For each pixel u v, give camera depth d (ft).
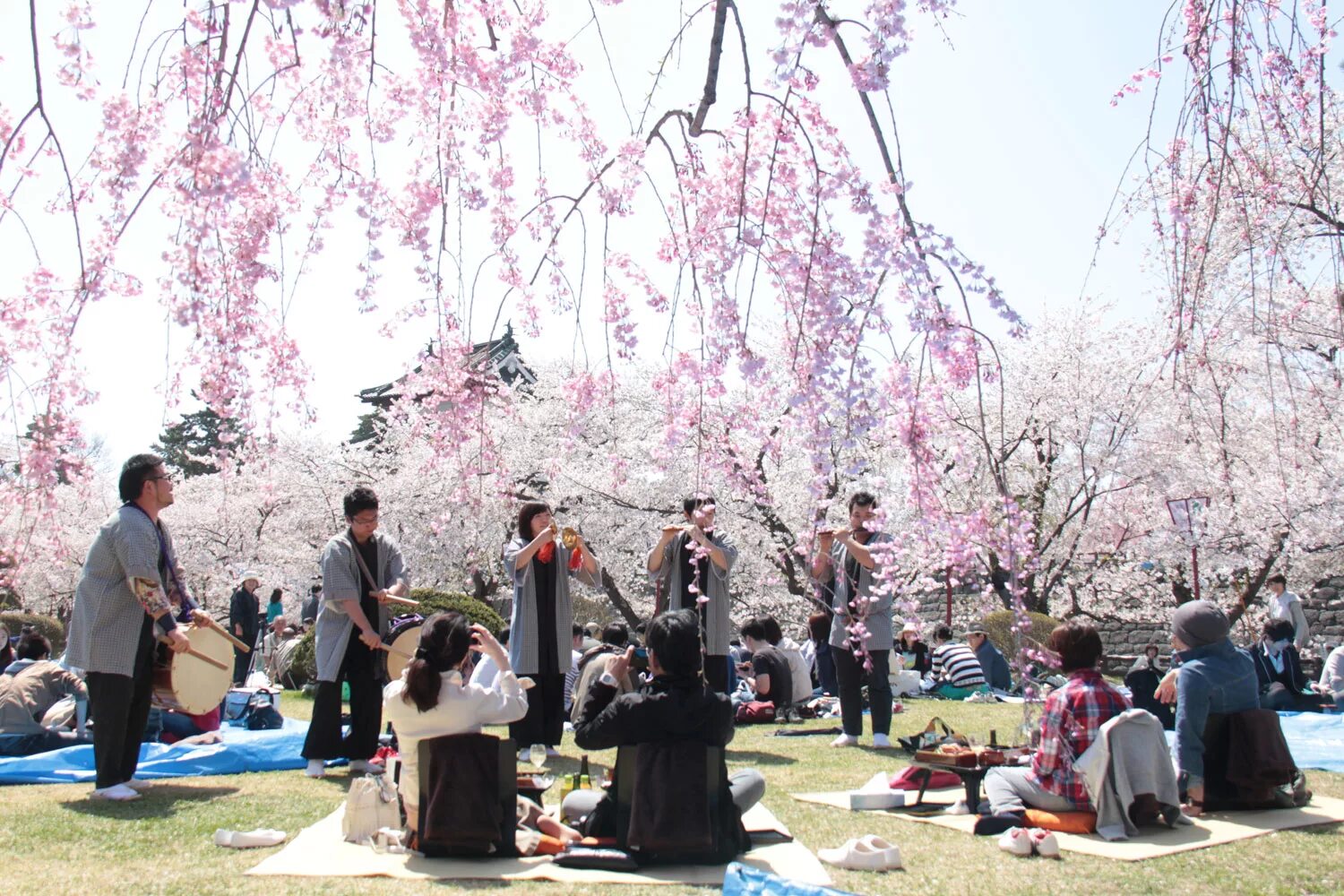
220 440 13.16
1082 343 56.44
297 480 66.69
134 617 17.56
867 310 12.56
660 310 15.33
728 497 44.65
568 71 13.61
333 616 20.74
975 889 12.21
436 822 13.33
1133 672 28.53
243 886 11.94
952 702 35.73
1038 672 24.08
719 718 13.43
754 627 31.96
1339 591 54.70
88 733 22.79
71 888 11.75
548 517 22.97
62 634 60.75
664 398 15.42
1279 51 11.87
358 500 21.09
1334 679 32.99
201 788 18.60
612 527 62.23
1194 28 11.69
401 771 14.37
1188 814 16.66
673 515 57.52
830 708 32.89
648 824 13.07
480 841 13.37
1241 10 11.37
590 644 33.12
